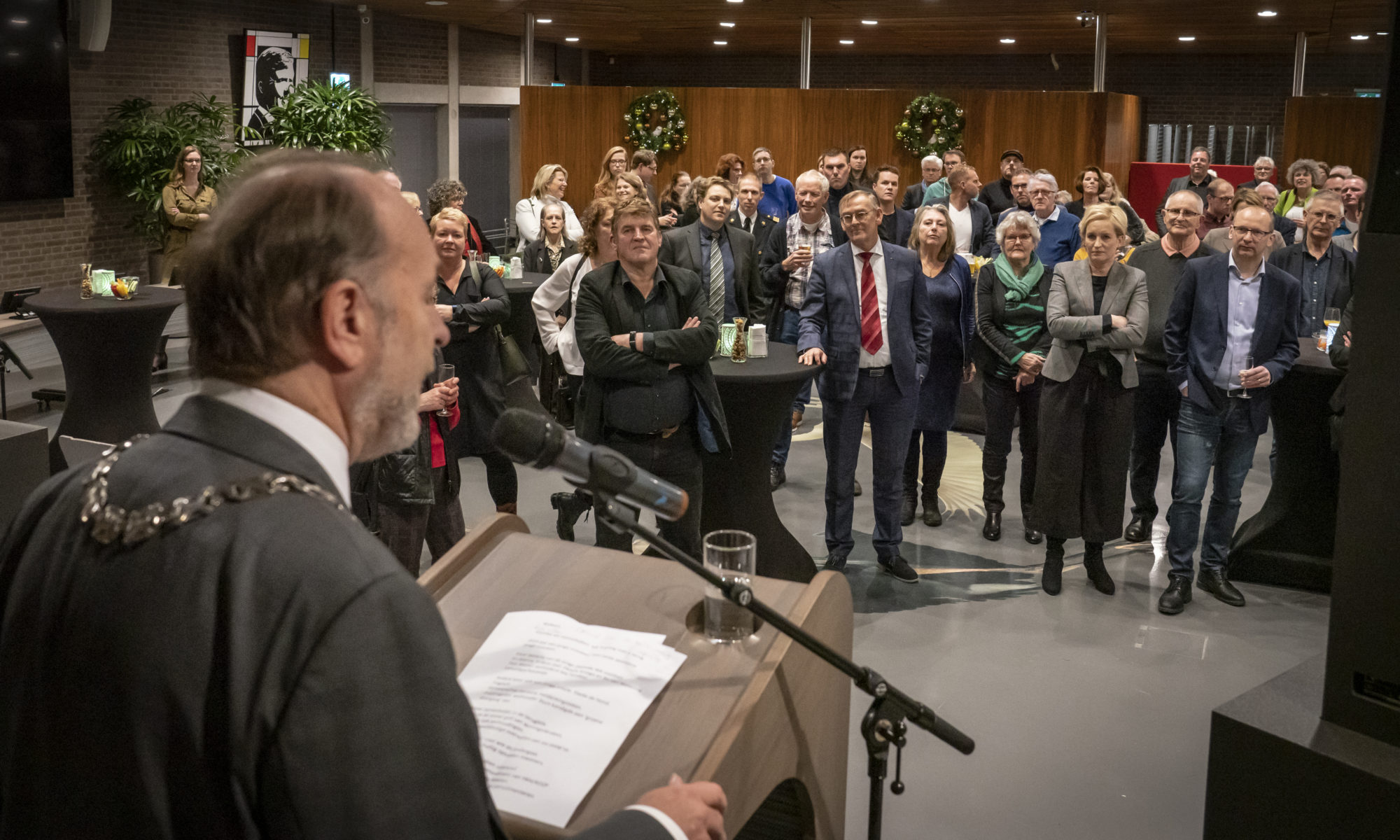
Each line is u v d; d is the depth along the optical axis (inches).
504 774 50.8
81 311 211.8
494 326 177.3
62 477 38.0
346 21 523.2
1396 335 63.8
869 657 156.4
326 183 36.7
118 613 32.7
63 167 371.9
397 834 31.9
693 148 511.8
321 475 36.1
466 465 249.8
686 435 145.3
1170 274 193.0
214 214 36.9
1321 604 178.4
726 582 54.7
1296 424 179.6
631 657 58.9
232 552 32.8
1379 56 495.8
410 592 33.9
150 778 31.8
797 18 505.7
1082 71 655.8
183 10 436.5
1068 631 166.6
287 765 31.2
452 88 607.5
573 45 701.3
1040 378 199.6
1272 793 70.6
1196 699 145.8
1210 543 180.4
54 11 360.5
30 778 34.0
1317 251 209.0
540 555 70.8
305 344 35.9
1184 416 173.8
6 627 35.5
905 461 193.8
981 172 481.1
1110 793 123.2
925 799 121.4
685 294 143.6
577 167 520.7
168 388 298.5
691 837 44.1
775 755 58.9
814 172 238.5
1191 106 645.3
